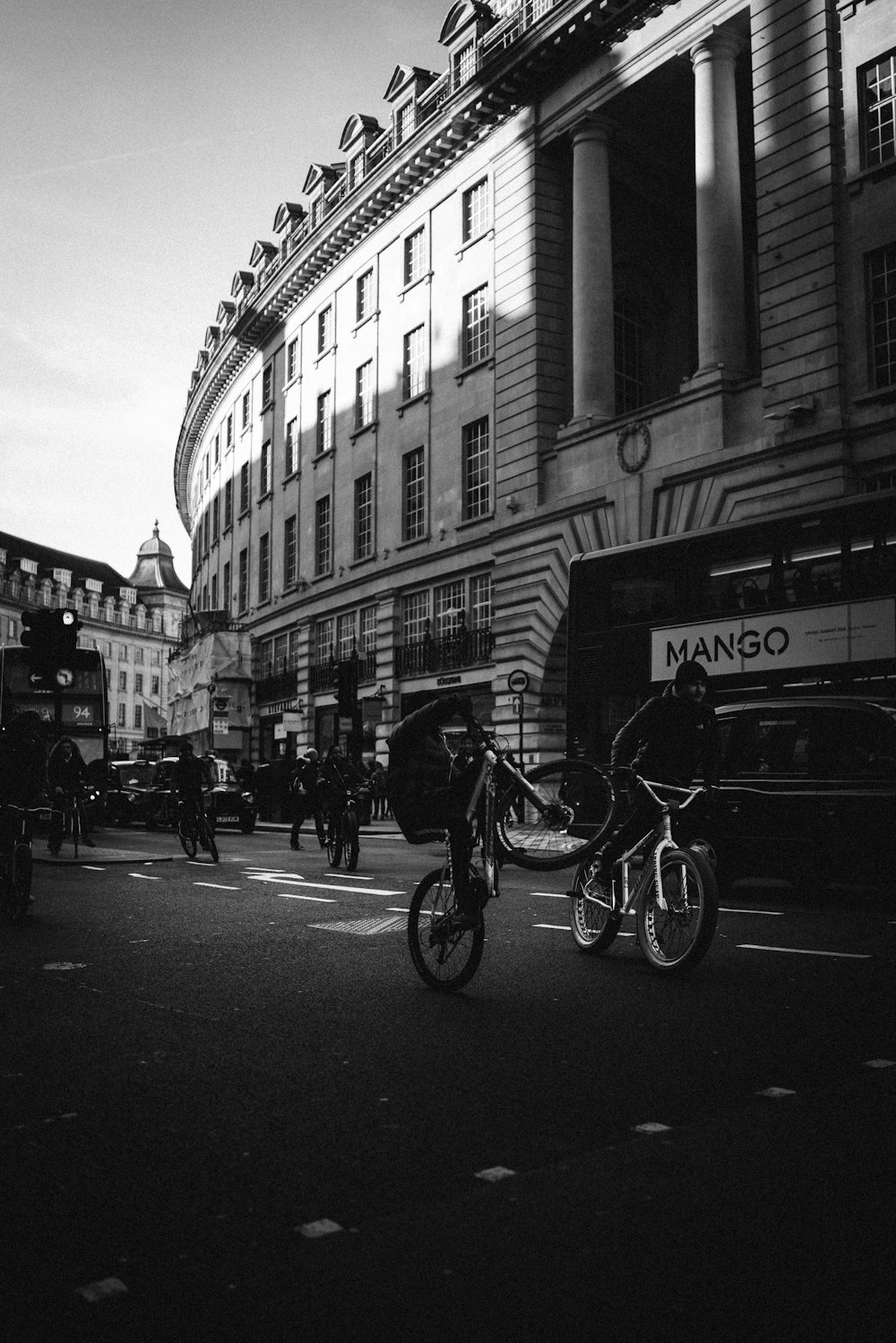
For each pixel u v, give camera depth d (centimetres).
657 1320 273
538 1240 319
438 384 3475
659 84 2727
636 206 3184
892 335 2102
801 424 2181
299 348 4584
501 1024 591
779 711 1160
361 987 698
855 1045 543
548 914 1075
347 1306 280
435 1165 381
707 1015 608
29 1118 438
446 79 3441
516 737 2905
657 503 2512
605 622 1641
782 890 1291
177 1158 391
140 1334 267
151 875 1495
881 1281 293
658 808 765
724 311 2458
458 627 3331
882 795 1055
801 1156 388
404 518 3653
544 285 3003
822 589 1348
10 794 1046
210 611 5375
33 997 671
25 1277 298
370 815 2911
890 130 2131
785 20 2288
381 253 3878
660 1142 403
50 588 11550
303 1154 393
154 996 673
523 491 2958
